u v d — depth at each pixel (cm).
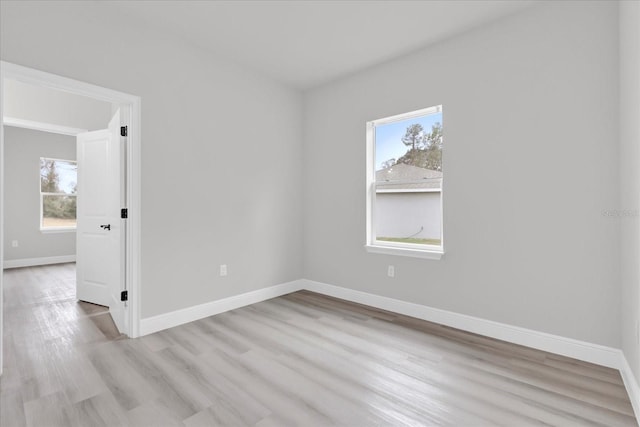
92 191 347
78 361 221
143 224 268
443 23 265
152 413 166
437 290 297
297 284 415
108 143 328
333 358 227
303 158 420
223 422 160
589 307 222
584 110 222
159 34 276
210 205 317
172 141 286
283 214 395
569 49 228
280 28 275
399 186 335
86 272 357
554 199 235
